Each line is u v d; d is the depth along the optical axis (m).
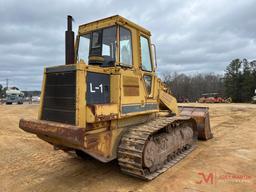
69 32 4.76
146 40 5.65
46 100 4.45
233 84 49.53
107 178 4.74
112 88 4.52
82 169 5.28
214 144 7.65
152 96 5.61
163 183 4.47
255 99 34.75
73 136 3.65
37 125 4.21
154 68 5.86
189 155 6.35
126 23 4.88
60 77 4.23
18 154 6.59
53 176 4.90
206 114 8.31
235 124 12.16
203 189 4.21
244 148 7.13
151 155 4.69
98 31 4.96
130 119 5.03
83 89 3.95
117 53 4.58
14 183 4.57
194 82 61.75
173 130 5.96
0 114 17.08
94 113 3.89
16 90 36.19
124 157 4.47
